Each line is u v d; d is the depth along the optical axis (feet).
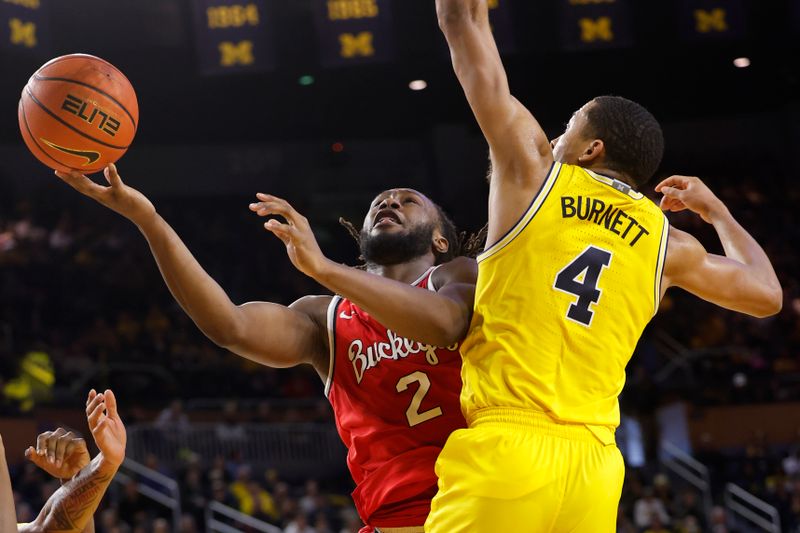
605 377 7.29
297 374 47.26
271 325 8.59
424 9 46.52
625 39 45.96
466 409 7.31
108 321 48.49
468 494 6.91
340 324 8.94
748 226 57.52
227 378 45.50
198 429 39.34
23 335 44.06
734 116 61.98
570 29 45.80
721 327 50.72
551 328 7.14
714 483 41.39
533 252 7.22
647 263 7.48
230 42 44.39
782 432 44.65
